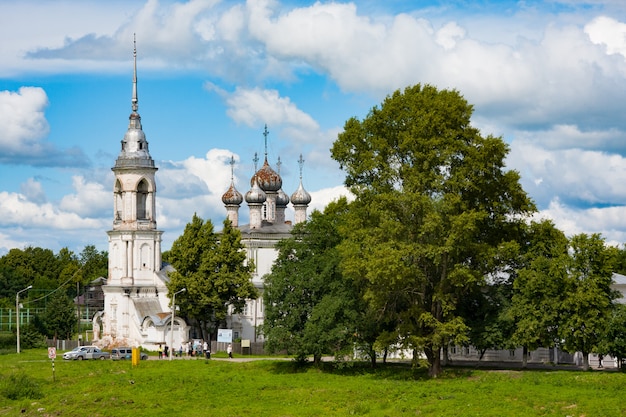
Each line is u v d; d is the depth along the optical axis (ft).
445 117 327.26
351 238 333.62
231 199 556.10
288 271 363.35
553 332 330.34
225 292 464.24
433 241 318.45
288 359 412.16
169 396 289.94
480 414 240.53
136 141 526.57
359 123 347.36
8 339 501.97
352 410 258.37
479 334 335.26
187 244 469.16
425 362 348.59
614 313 321.32
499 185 336.70
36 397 299.99
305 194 567.18
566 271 325.42
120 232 518.78
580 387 280.10
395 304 336.70
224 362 391.86
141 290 516.73
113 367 370.94
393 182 335.06
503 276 393.70
